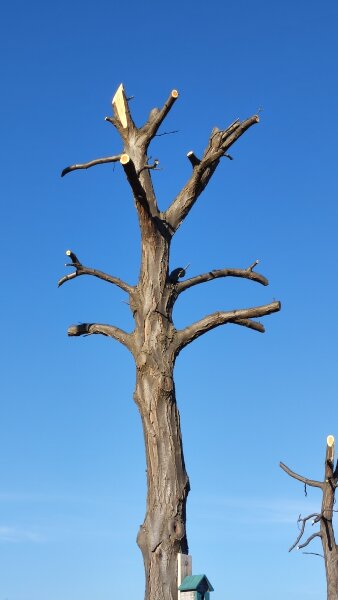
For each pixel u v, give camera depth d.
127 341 11.96
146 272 12.02
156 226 11.97
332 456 20.44
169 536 11.02
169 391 11.61
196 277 12.30
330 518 20.30
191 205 12.30
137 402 11.68
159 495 11.21
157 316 11.84
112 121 12.55
